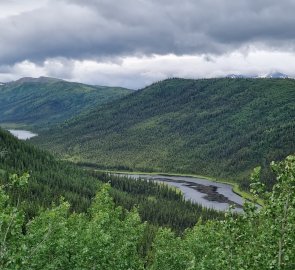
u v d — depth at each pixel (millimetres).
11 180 22406
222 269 22297
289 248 20000
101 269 32562
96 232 33812
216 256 31641
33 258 28406
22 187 22625
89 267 32312
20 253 21250
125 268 35125
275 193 20484
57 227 32719
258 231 22016
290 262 19953
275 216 20359
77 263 31938
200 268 30484
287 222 19828
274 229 19984
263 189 20844
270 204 20172
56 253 31672
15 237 22234
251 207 20969
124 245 36500
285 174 19750
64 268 32125
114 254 34406
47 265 30062
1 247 20984
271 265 19469
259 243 21562
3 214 20828
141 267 38031
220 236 23422
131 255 36594
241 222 21625
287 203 19875
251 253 20750
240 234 21719
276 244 20859
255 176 21203
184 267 50812
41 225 34969
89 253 31828
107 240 32219
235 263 21469
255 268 20266
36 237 30297
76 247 32844
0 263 20969
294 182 19766
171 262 51906
